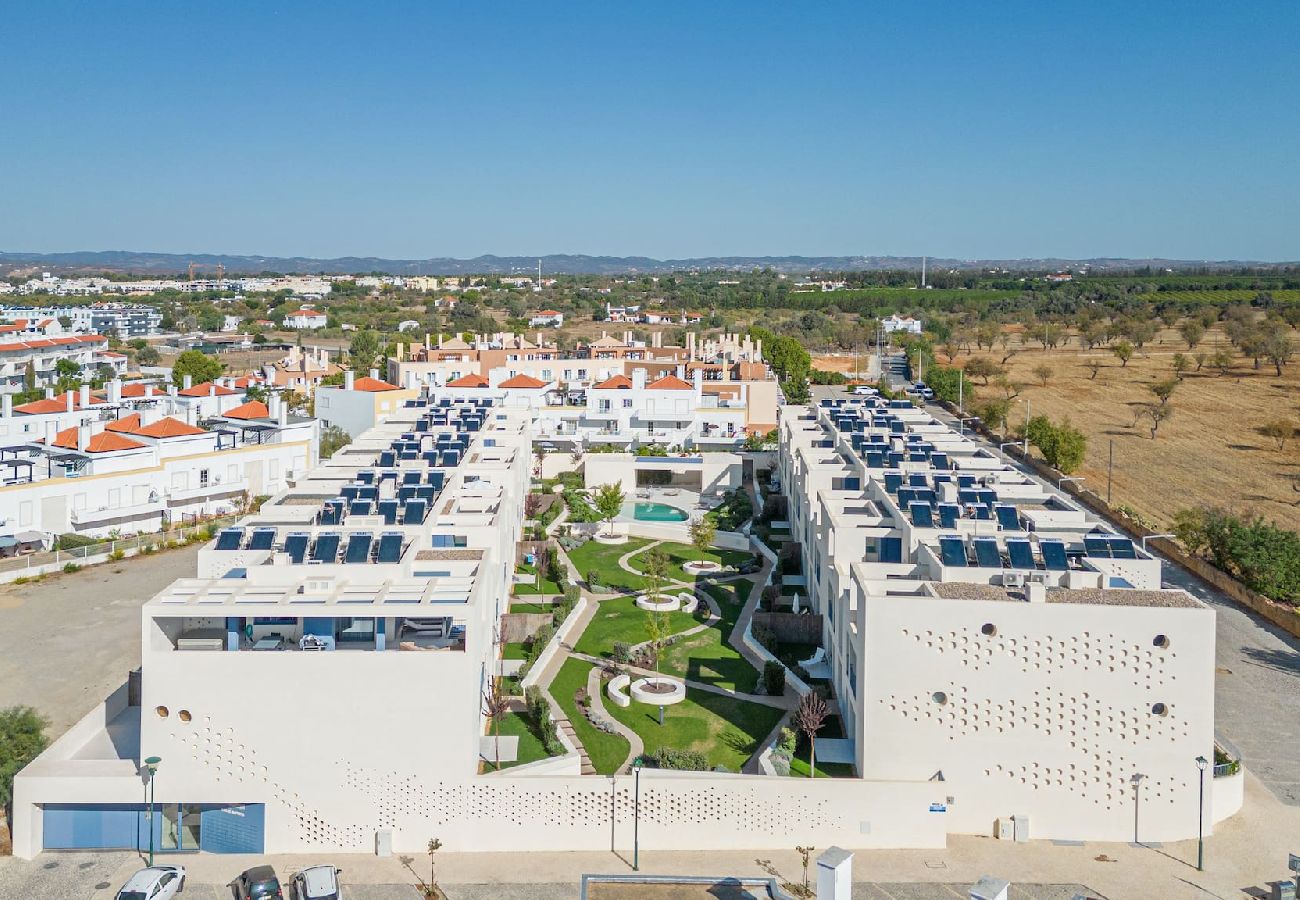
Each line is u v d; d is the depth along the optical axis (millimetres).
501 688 73562
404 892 52500
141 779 55188
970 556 66625
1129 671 56969
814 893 53062
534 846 57125
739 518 122938
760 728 69188
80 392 148750
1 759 60438
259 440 136750
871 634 58219
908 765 58500
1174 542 116312
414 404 146500
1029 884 53562
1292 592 96312
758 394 164750
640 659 80250
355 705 55531
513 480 99312
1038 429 165375
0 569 104250
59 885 52562
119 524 118500
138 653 85750
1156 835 57688
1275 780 64938
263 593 58406
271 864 54938
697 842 57594
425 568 65562
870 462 97000
